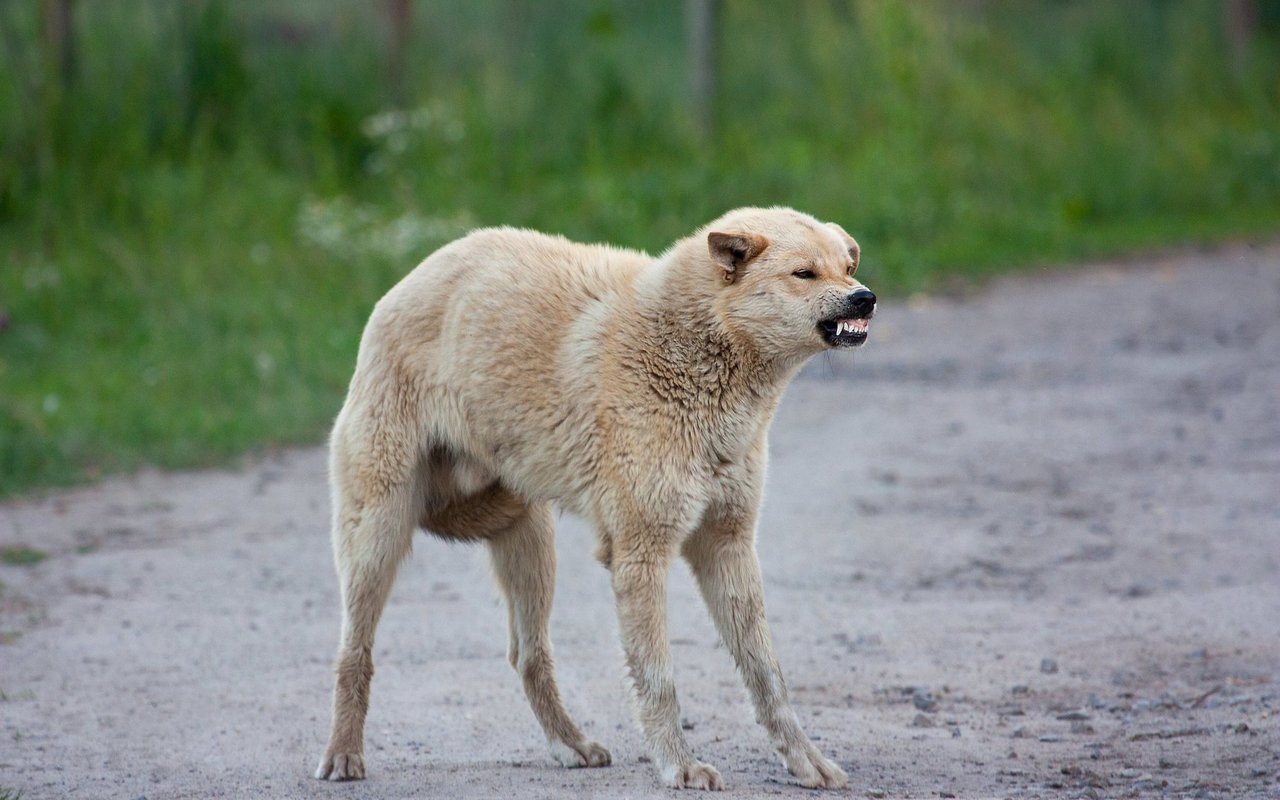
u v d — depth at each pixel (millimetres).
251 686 15711
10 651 16875
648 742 12695
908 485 24344
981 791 12430
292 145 43000
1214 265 48438
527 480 13289
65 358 31188
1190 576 19188
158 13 44594
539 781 12719
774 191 46781
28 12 43156
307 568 20375
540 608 13867
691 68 52344
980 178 53469
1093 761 13305
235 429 27641
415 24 50688
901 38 56906
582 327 13156
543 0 54438
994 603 18547
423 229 38281
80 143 39250
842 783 12648
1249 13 73438
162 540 21688
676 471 12742
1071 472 24922
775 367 13086
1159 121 64688
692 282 13023
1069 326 38344
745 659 13070
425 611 18578
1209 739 13711
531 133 47062
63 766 13289
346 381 30500
